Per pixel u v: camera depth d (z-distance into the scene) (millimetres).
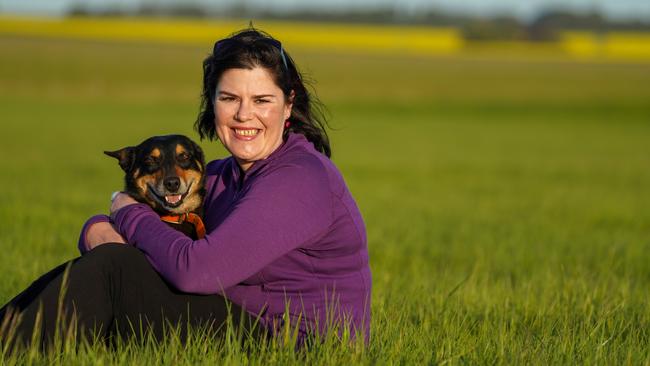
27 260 7629
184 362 3668
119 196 4281
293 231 3791
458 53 104938
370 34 111188
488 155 29250
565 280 6832
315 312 3973
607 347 4496
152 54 78812
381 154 28531
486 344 4484
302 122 4371
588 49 115812
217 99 4137
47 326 3689
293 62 4297
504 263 8742
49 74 61938
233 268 3729
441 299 5906
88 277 3750
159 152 4852
